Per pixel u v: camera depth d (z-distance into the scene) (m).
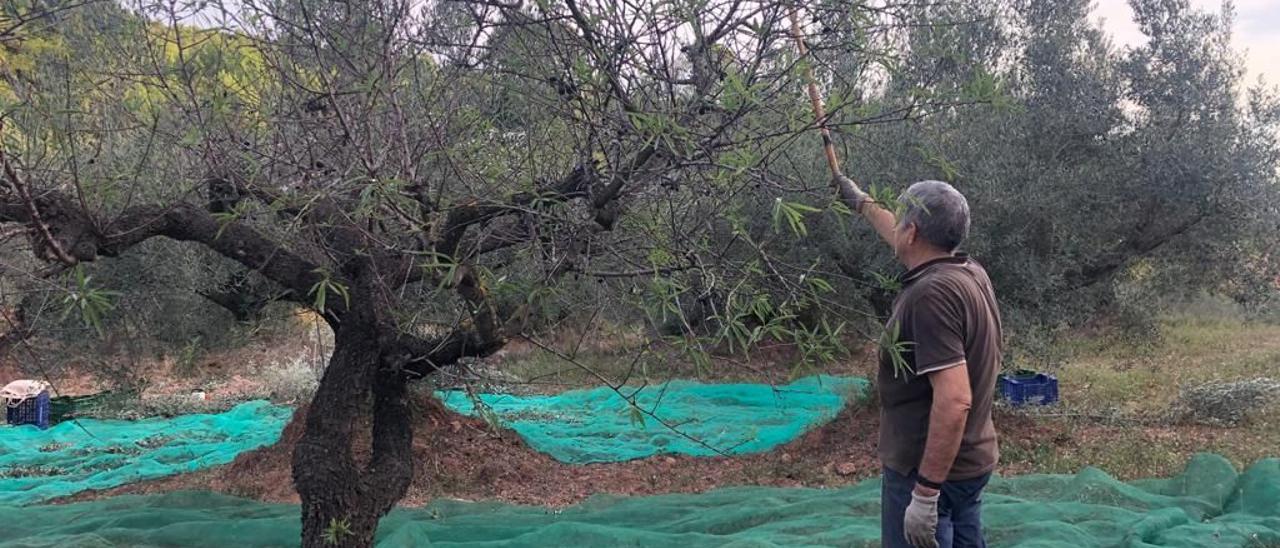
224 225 2.95
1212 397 7.91
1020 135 6.87
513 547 4.87
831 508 5.38
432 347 3.57
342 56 2.85
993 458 2.86
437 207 2.85
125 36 3.22
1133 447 7.04
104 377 6.66
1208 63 7.26
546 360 10.58
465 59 2.93
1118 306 7.75
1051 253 6.83
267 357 11.63
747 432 8.41
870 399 7.80
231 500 6.17
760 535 4.87
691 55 2.69
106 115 3.48
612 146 2.86
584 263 2.95
